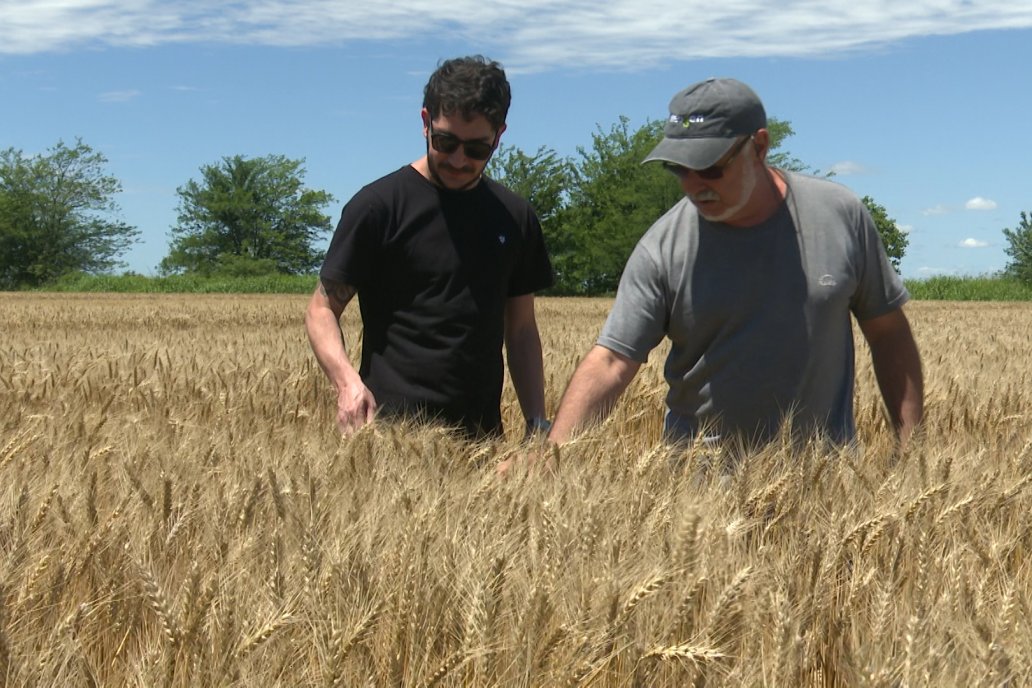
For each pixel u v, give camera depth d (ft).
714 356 11.66
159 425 14.61
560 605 7.64
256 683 7.04
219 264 361.92
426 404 13.87
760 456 10.81
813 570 8.46
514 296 15.10
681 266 11.57
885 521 9.29
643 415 18.44
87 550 8.59
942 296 211.61
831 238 11.40
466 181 13.57
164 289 262.88
